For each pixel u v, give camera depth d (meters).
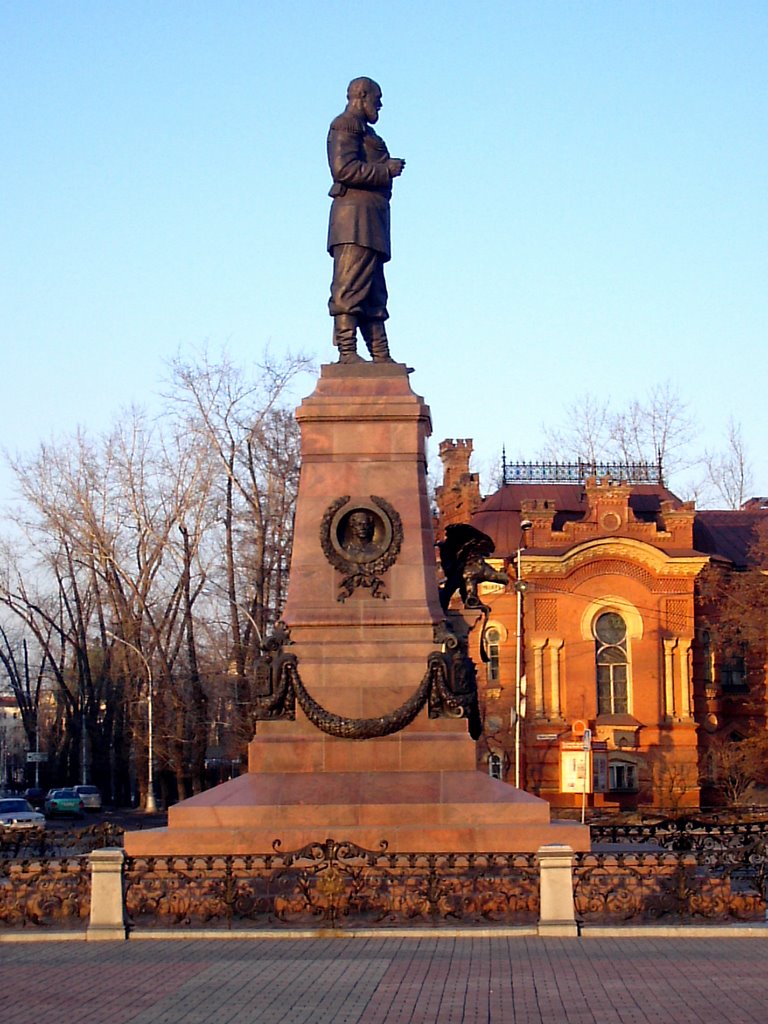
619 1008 13.12
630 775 59.00
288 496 52.06
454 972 14.94
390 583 23.22
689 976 14.62
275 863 20.31
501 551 63.41
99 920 17.77
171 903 18.77
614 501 60.53
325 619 22.97
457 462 67.69
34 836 24.78
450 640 22.80
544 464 67.12
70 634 72.56
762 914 18.72
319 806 21.42
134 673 58.94
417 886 18.69
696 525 64.94
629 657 59.62
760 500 71.38
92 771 71.00
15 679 78.25
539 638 59.47
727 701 61.44
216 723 55.50
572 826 20.83
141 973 15.17
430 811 21.30
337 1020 12.75
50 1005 13.59
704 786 59.91
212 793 22.16
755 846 20.05
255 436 52.44
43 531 60.03
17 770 121.19
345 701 22.61
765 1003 13.28
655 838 25.84
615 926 17.66
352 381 24.06
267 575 51.56
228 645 56.38
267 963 15.63
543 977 14.62
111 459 57.12
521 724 55.66
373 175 24.56
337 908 18.41
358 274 24.53
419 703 22.52
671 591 60.03
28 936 17.59
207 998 13.80
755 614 55.81
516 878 18.92
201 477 53.03
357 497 23.52
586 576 60.00
